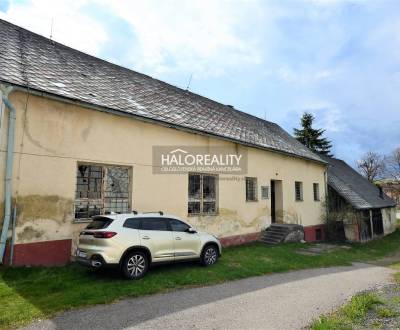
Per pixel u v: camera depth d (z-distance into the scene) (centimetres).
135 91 1230
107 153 946
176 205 1139
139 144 1038
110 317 504
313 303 627
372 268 1206
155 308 557
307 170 2058
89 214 909
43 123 815
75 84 969
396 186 5672
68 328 455
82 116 898
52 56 1078
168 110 1238
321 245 1764
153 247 771
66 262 827
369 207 2334
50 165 819
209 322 499
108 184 962
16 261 739
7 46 948
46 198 805
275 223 1697
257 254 1179
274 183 1784
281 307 591
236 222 1406
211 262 933
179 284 720
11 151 747
